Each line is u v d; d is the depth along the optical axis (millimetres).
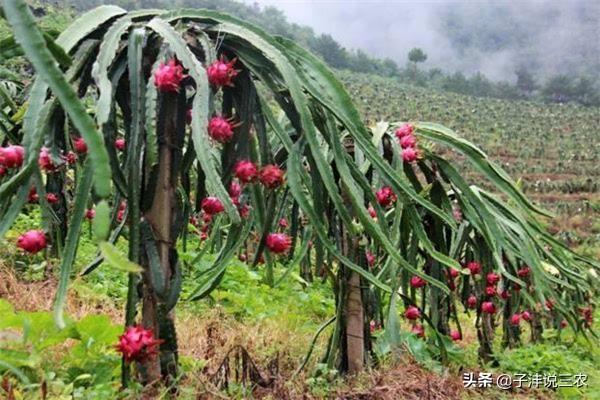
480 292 3693
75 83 1997
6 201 1684
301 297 4801
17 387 2004
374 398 2449
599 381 3795
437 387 2697
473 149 2945
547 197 27406
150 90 1748
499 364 3730
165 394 1897
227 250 2092
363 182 2141
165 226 1887
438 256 2250
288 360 2924
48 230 1663
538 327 5027
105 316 2213
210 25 2045
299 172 2014
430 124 2977
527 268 3908
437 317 3332
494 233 2951
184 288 4164
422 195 2537
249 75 2031
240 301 4059
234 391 2139
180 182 2207
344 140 2746
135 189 1747
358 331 2746
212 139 1819
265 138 2057
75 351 2180
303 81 2006
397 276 2783
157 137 1862
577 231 20016
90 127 1218
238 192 2080
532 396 3213
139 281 1936
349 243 2717
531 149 37906
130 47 1807
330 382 2574
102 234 1209
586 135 43406
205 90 1724
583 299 5129
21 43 1218
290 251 2660
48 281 3559
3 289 3289
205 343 2920
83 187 1589
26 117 1618
